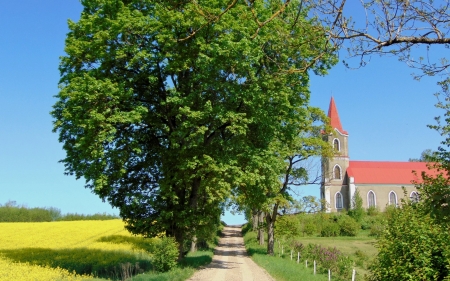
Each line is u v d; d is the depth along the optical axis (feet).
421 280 35.40
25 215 214.90
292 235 148.05
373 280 43.91
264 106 77.51
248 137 82.99
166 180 77.10
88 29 74.69
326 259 83.35
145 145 84.58
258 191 85.97
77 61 76.95
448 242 34.71
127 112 70.64
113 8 75.25
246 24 65.62
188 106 72.49
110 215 237.25
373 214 290.35
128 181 84.02
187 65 73.61
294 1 23.80
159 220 77.71
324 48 23.26
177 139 75.61
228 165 73.82
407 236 37.58
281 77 27.32
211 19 23.81
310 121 116.98
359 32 21.30
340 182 351.05
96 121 67.77
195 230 85.66
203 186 79.66
